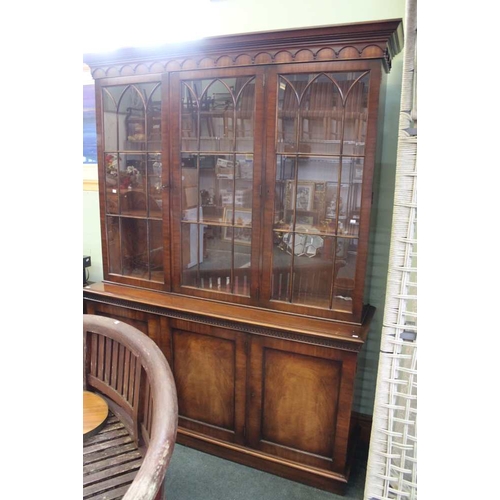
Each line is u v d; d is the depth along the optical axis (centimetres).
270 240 173
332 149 160
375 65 145
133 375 122
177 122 181
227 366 181
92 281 265
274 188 169
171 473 179
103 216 211
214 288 190
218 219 184
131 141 197
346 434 164
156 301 191
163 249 197
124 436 120
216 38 161
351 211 161
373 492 116
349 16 181
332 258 166
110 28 229
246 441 183
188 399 193
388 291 109
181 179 187
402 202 106
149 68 181
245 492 169
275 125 163
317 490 171
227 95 171
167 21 218
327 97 156
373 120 150
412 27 98
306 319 170
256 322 168
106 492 99
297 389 169
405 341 109
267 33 152
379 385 113
